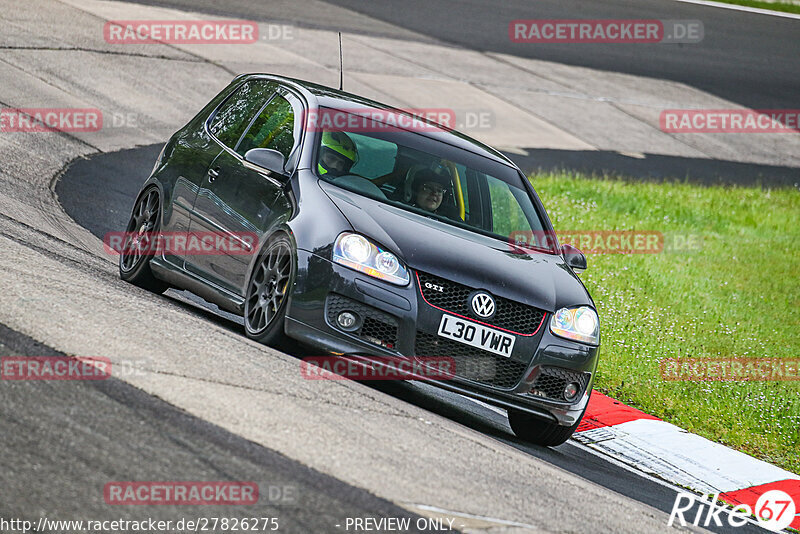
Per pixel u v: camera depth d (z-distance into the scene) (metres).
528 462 20.75
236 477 14.73
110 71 60.69
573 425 24.08
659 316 41.69
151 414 16.34
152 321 22.23
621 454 26.77
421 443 18.86
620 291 43.69
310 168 24.72
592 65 98.06
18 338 18.59
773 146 88.62
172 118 56.47
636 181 69.44
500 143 70.50
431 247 22.98
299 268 22.44
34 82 54.09
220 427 16.47
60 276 24.27
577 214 56.44
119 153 48.06
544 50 99.06
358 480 15.79
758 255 56.31
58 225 33.09
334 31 87.38
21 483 13.20
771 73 107.00
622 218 58.22
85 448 14.58
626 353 36.06
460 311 22.39
